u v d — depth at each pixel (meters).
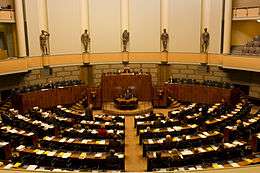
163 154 12.52
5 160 12.84
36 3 24.94
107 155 12.52
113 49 28.25
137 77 24.91
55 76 26.41
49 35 25.89
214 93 23.25
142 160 14.48
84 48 27.38
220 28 25.45
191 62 27.33
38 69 25.41
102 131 15.18
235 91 23.03
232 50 26.50
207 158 12.57
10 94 23.16
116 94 25.02
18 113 19.77
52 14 25.91
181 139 14.29
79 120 18.34
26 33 24.42
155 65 28.31
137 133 17.39
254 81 24.52
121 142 14.21
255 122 16.61
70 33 26.86
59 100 23.52
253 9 23.91
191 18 26.86
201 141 14.18
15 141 15.24
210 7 25.89
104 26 27.92
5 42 25.16
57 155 12.48
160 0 27.53
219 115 18.20
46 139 14.59
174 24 27.47
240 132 15.45
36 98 22.09
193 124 17.17
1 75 23.08
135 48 28.33
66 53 26.89
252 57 23.09
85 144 13.86
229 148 12.81
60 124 17.59
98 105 24.06
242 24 26.44
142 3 27.88
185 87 24.47
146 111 23.14
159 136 15.44
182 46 27.55
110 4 27.78
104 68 28.23
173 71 28.19
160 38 27.95
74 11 26.77
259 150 14.28
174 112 19.42
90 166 12.34
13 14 23.72
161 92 24.14
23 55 24.28
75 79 27.50
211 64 26.52
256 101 24.53
